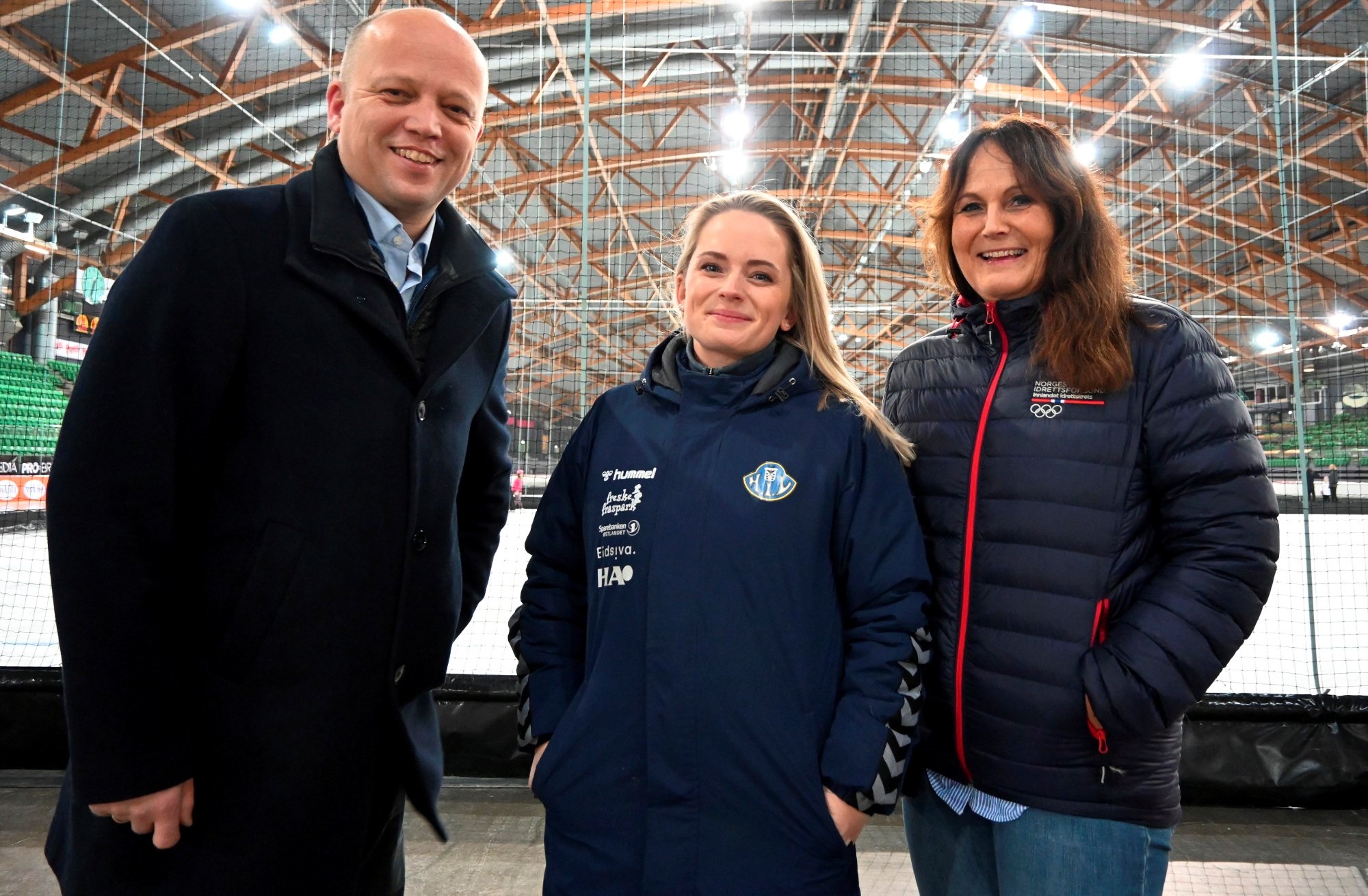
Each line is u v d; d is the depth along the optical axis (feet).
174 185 32.24
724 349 3.83
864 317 58.59
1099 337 3.42
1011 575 3.52
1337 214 36.94
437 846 6.82
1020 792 3.46
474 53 3.67
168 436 2.96
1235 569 3.18
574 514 4.10
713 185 39.47
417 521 3.41
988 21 27.89
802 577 3.47
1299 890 6.11
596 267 44.60
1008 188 3.66
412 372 3.44
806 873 3.29
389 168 3.52
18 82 24.58
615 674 3.54
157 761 2.89
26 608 15.66
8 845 6.59
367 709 3.29
